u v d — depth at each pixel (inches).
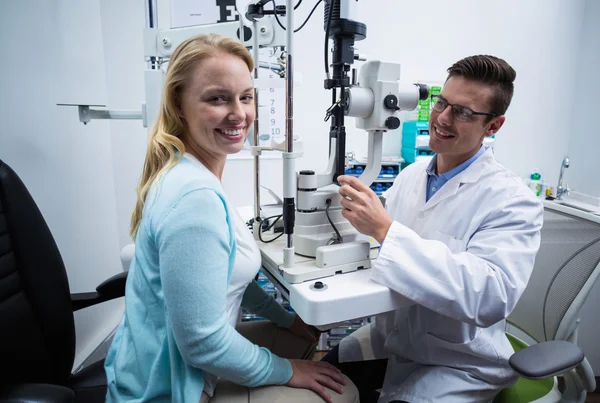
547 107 93.0
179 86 29.4
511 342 50.8
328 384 32.4
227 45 28.9
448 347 39.4
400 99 36.6
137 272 30.0
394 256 31.9
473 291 32.4
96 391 40.3
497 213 38.0
